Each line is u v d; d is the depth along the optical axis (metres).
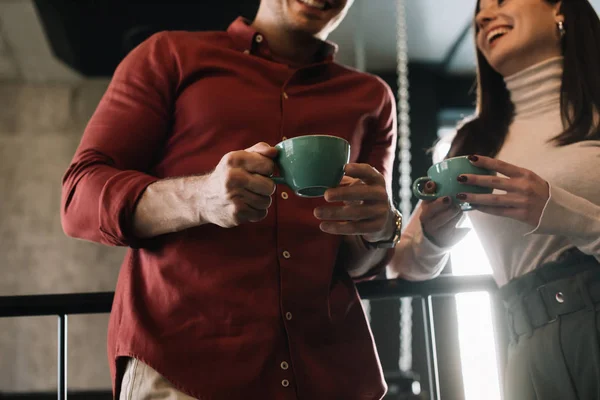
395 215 1.36
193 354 1.17
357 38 6.02
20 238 6.18
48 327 5.95
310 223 1.30
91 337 5.91
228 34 1.49
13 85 6.58
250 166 1.07
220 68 1.39
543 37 1.62
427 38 6.07
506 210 1.30
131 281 1.26
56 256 6.15
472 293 1.58
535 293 1.41
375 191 1.16
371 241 1.38
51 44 5.66
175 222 1.18
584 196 1.43
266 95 1.38
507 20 1.66
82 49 5.48
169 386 1.17
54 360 5.87
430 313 1.54
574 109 1.54
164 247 1.25
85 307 1.42
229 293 1.21
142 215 1.19
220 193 1.07
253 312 1.21
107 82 6.62
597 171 1.45
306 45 1.51
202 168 1.31
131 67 1.39
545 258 1.43
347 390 1.26
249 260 1.24
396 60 6.41
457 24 5.84
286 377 1.20
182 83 1.38
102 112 1.36
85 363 5.85
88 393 3.98
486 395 3.95
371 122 1.50
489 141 1.71
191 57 1.39
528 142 1.59
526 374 1.42
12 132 6.44
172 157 1.34
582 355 1.33
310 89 1.42
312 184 1.10
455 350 1.75
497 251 1.52
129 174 1.23
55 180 6.34
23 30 5.95
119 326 1.25
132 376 1.20
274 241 1.27
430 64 6.46
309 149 1.08
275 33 1.50
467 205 1.32
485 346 4.04
